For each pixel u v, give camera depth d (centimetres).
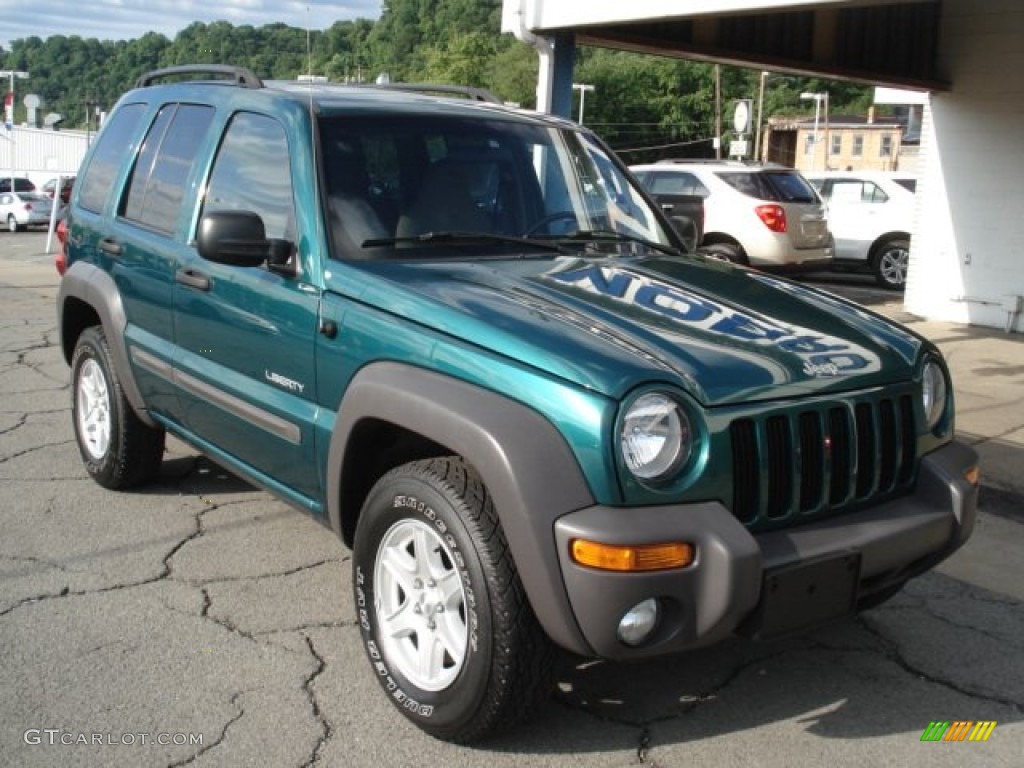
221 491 550
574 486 284
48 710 338
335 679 363
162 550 470
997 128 1113
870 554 314
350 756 318
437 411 307
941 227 1175
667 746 330
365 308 350
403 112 424
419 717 325
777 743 334
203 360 434
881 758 328
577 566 280
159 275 459
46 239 2767
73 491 545
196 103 476
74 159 5675
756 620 293
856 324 368
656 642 289
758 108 6719
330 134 400
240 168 428
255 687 356
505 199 429
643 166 1511
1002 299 1126
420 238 390
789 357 324
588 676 374
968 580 469
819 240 1426
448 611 319
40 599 418
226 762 313
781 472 311
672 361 303
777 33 1032
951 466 351
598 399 285
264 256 379
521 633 296
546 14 903
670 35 962
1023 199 1104
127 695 348
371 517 338
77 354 546
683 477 293
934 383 364
